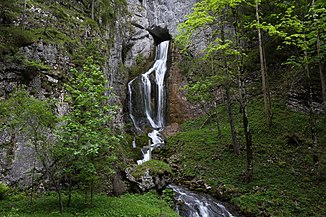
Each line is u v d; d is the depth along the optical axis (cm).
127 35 3059
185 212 1256
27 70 1390
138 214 1016
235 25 1623
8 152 1183
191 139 2041
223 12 1650
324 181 1382
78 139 987
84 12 2434
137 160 1867
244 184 1454
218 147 1850
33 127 927
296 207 1245
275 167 1545
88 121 993
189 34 1842
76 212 954
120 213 995
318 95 2020
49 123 993
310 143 1681
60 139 957
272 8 2097
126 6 3191
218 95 2478
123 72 2722
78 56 1723
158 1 3462
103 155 1093
